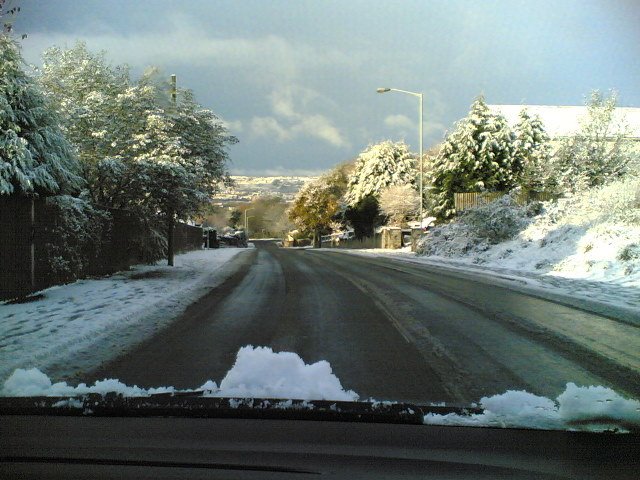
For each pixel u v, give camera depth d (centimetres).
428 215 4131
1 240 1128
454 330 938
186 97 2219
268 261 2756
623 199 1994
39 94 1205
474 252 2470
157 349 812
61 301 1176
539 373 683
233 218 11375
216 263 2505
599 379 658
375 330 941
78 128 1681
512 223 2434
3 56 1133
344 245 6012
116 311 1069
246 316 1082
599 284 1448
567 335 894
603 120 2780
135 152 1723
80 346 816
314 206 6831
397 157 5828
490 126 3472
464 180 3456
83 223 1495
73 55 1825
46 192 1261
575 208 2242
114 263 1798
